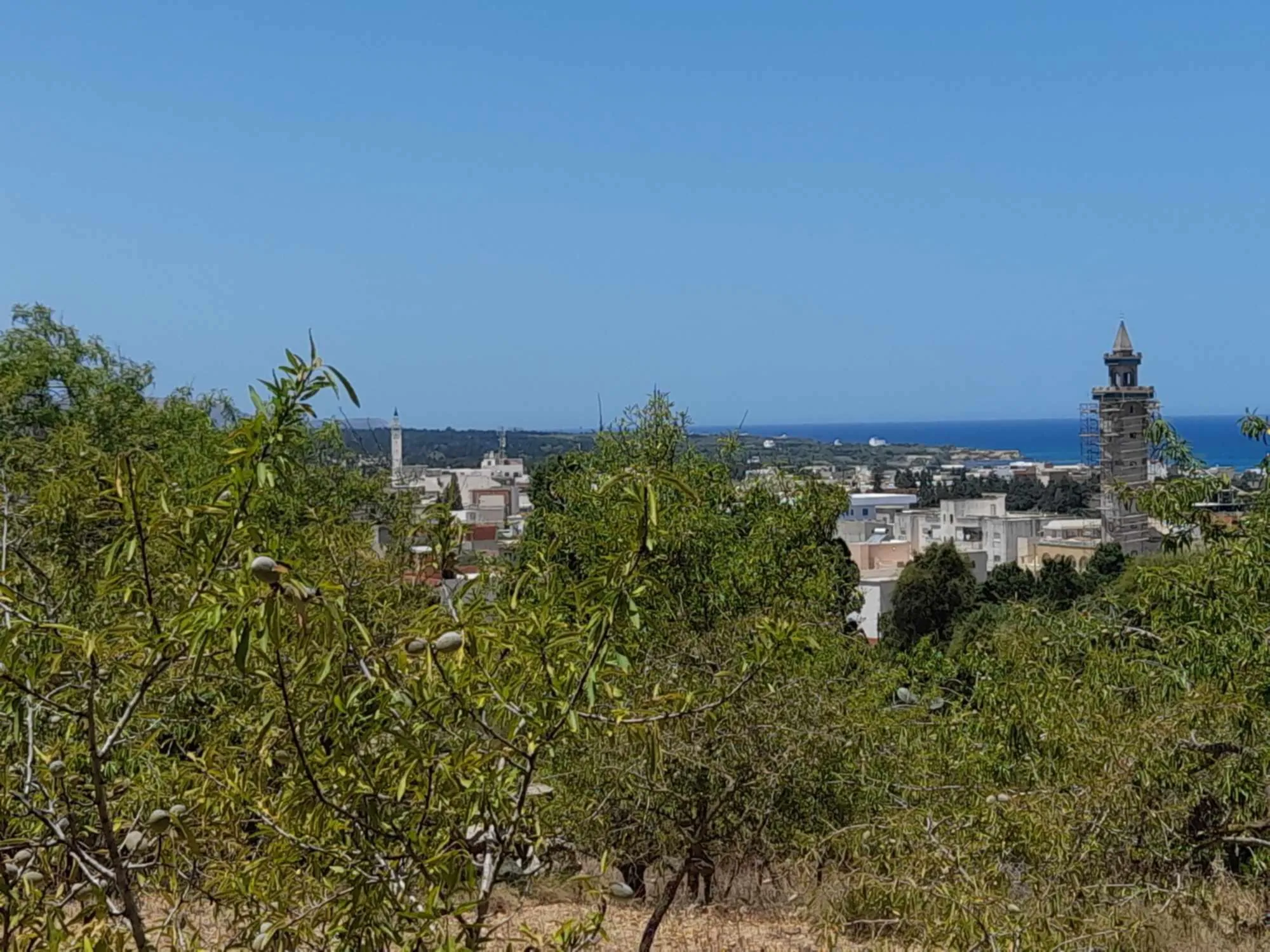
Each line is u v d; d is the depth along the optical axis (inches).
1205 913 284.7
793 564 555.2
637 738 148.6
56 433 300.0
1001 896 211.6
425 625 138.8
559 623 139.4
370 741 140.2
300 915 140.8
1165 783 295.3
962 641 507.2
